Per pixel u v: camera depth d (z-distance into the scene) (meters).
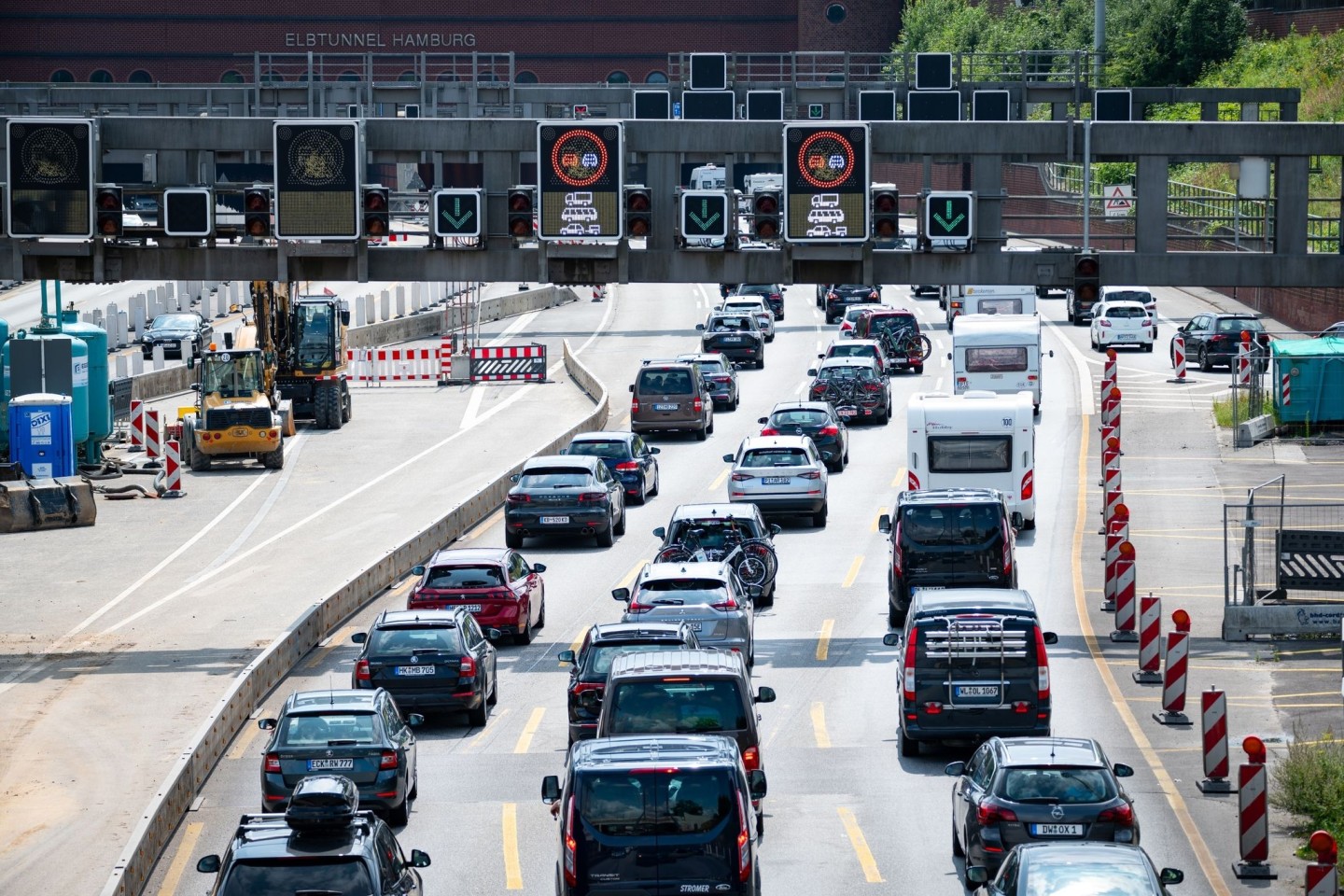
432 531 153.88
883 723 100.19
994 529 116.44
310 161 127.12
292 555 154.12
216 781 92.31
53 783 92.75
